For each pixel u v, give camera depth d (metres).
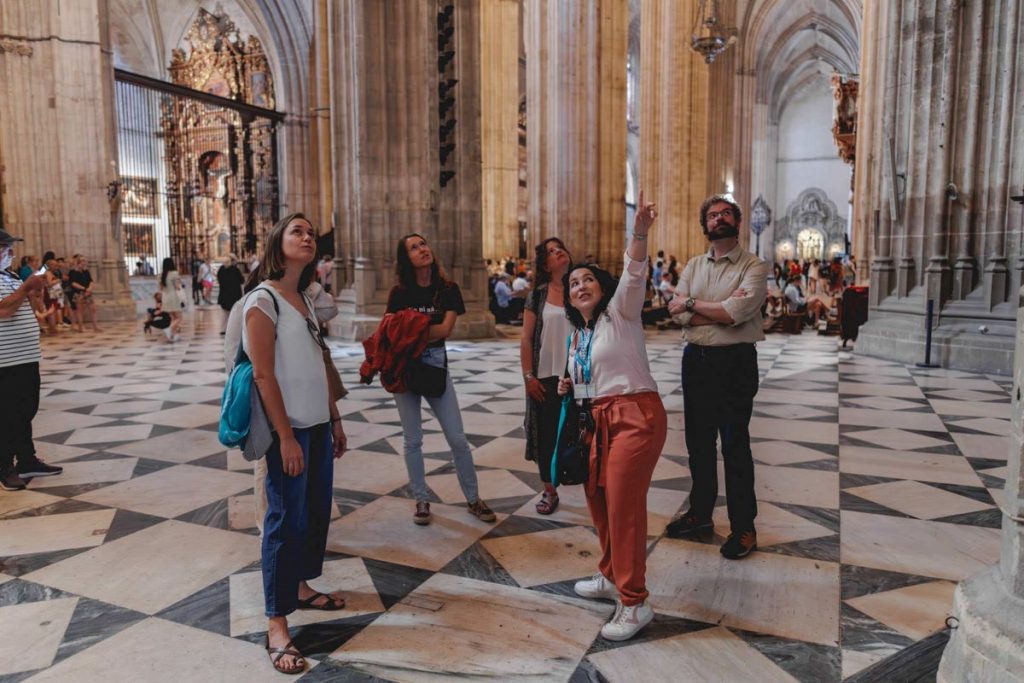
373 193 12.47
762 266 3.41
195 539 3.76
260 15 31.52
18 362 4.59
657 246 24.91
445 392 3.95
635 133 41.78
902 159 10.42
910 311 10.26
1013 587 1.92
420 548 3.63
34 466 4.79
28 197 16.67
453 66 13.01
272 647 2.60
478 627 2.85
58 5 16.58
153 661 2.60
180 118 33.94
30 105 16.59
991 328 9.29
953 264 9.80
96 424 6.38
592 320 2.90
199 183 33.62
